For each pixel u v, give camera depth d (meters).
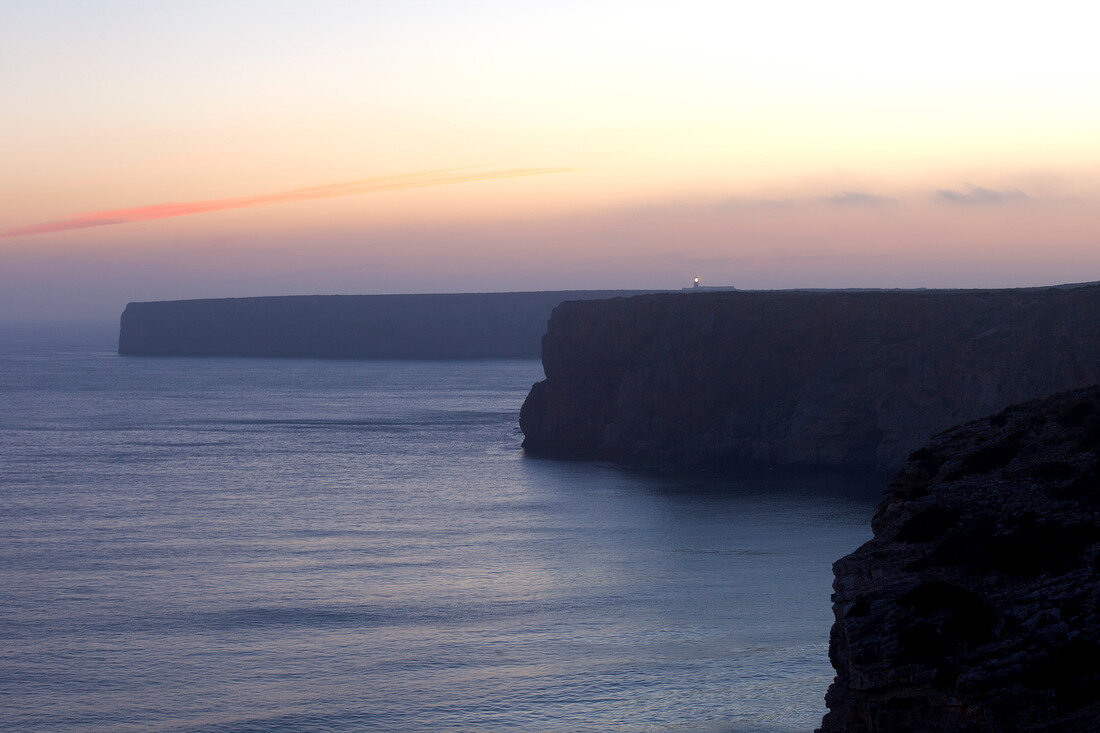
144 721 43.72
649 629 55.19
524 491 102.81
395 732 41.75
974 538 24.81
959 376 104.50
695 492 98.75
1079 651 20.56
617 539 79.38
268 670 50.00
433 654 51.88
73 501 100.25
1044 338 101.88
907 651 21.67
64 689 47.78
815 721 41.34
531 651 51.88
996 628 21.84
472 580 67.69
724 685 45.78
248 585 67.00
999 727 20.19
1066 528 24.27
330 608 61.22
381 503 98.06
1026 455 28.67
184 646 54.00
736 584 64.50
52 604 62.47
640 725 41.59
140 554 76.81
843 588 25.64
